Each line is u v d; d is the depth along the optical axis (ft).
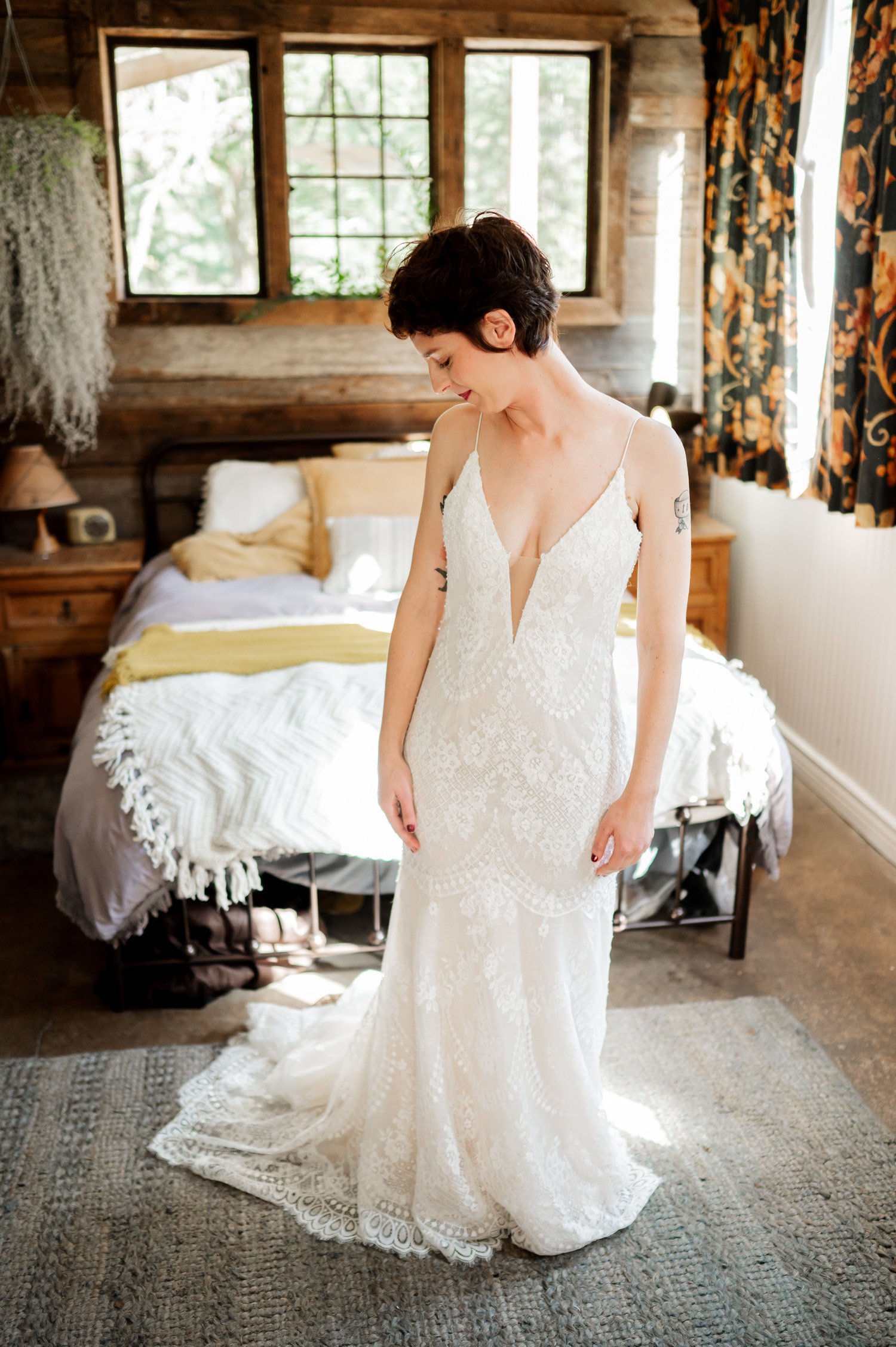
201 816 7.42
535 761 5.03
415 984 5.34
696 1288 5.50
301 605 10.62
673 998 7.98
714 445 12.58
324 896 8.32
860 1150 6.44
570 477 4.85
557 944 5.24
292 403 13.12
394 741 5.45
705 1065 7.20
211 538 11.94
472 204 14.11
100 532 12.89
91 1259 5.71
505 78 13.65
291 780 7.43
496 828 5.10
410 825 5.31
